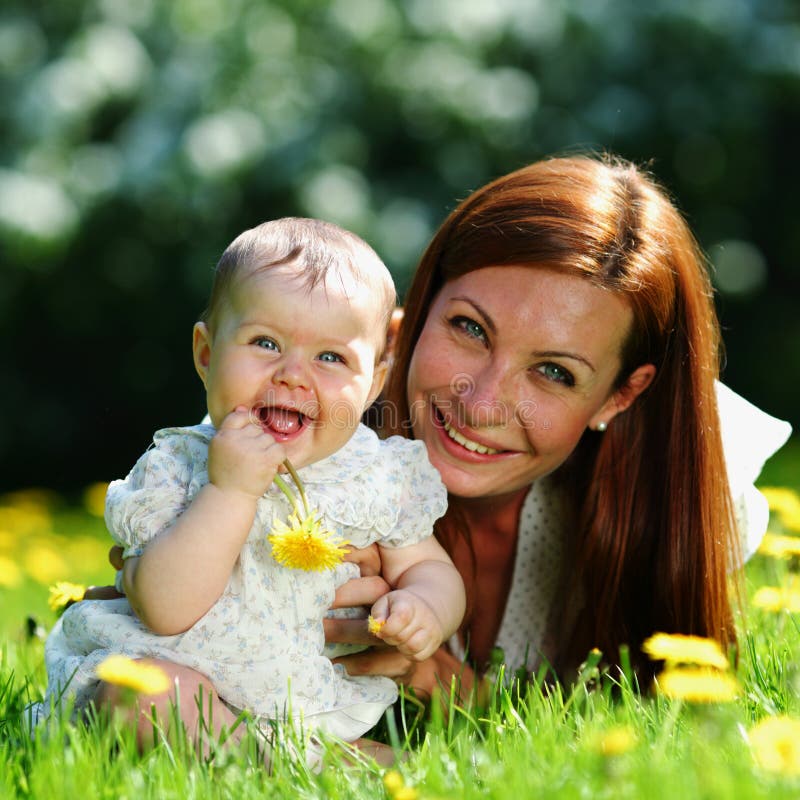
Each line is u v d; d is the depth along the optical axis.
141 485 3.80
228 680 3.67
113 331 17.47
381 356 4.08
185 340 17.53
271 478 3.61
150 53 15.57
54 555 9.01
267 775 3.47
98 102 15.04
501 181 4.52
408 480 4.13
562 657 4.96
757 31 15.80
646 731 3.46
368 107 15.48
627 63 15.75
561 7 15.61
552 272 4.20
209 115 14.68
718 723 3.17
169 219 15.12
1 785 3.04
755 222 17.92
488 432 4.24
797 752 2.78
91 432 18.31
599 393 4.39
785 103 16.33
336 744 3.64
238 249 3.83
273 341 3.71
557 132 15.50
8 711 3.85
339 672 3.94
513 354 4.21
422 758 3.33
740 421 5.32
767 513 5.29
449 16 15.47
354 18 15.39
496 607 5.06
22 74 15.36
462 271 4.35
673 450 4.63
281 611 3.76
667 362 4.60
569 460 4.86
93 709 3.47
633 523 4.72
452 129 15.57
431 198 15.48
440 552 4.15
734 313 18.39
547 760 3.25
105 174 14.91
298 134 14.86
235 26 15.20
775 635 4.72
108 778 3.07
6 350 17.66
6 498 16.08
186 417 18.12
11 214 14.44
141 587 3.56
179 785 3.06
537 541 4.93
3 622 6.61
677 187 16.58
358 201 14.75
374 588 4.01
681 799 2.82
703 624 4.61
